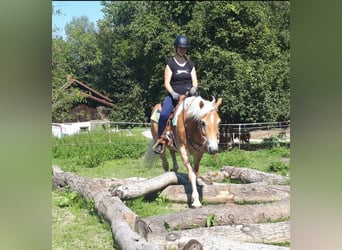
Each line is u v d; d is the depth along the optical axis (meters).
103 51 32.50
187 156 5.48
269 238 4.07
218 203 5.81
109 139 13.45
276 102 15.37
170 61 5.86
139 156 11.42
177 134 5.49
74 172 8.91
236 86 14.68
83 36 30.50
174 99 5.63
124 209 4.73
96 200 5.55
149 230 4.39
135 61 28.77
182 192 6.00
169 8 19.08
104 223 5.01
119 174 8.57
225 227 4.18
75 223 5.18
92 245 4.28
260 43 16.44
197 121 4.95
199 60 15.37
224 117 15.57
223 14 15.88
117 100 29.69
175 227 4.61
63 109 18.25
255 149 13.74
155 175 8.38
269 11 20.41
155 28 18.58
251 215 4.75
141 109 25.45
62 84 17.81
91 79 31.50
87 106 26.06
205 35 16.17
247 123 15.41
